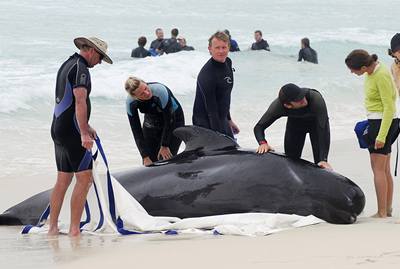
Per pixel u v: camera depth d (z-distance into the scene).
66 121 17.38
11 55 55.62
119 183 18.39
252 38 78.56
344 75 55.78
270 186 17.75
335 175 18.08
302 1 126.12
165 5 103.75
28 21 76.31
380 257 12.26
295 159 18.47
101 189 17.92
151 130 21.14
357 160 28.89
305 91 18.81
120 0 102.25
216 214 17.92
